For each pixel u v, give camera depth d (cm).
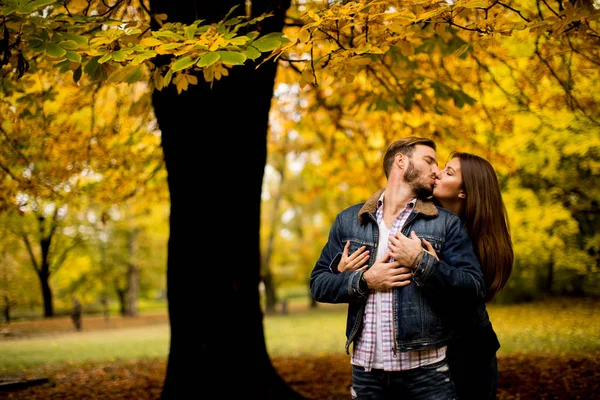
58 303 3350
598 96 635
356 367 263
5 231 1870
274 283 3023
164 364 1016
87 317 2984
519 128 871
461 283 239
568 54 559
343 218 284
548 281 1916
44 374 905
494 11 371
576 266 1109
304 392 668
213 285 508
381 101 606
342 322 2095
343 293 256
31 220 2022
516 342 1073
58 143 753
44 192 784
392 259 259
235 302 515
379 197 277
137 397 665
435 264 240
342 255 274
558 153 933
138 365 1013
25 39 326
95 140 803
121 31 341
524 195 1070
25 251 2789
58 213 2248
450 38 527
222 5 496
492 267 289
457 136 692
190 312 509
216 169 512
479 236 292
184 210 516
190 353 505
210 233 511
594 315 1407
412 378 248
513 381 668
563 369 723
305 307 3703
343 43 436
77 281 2922
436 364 251
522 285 1967
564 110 731
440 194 305
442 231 259
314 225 2975
